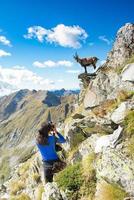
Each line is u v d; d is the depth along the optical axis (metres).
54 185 14.34
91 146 17.08
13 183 29.08
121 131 14.60
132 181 11.76
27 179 25.39
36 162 24.73
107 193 12.23
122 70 21.42
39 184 22.50
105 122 17.64
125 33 25.34
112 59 25.22
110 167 12.80
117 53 25.09
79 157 17.75
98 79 23.95
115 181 12.24
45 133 12.96
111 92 22.48
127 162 12.51
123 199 11.38
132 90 19.58
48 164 12.93
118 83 21.97
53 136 13.04
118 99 19.31
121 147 13.63
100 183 13.17
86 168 14.51
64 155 19.88
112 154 13.23
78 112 25.88
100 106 21.02
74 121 20.81
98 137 17.25
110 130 17.27
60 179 14.62
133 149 13.05
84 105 24.30
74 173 14.59
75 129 19.45
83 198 13.48
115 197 11.88
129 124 14.73
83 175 14.31
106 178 12.69
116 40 25.95
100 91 23.28
